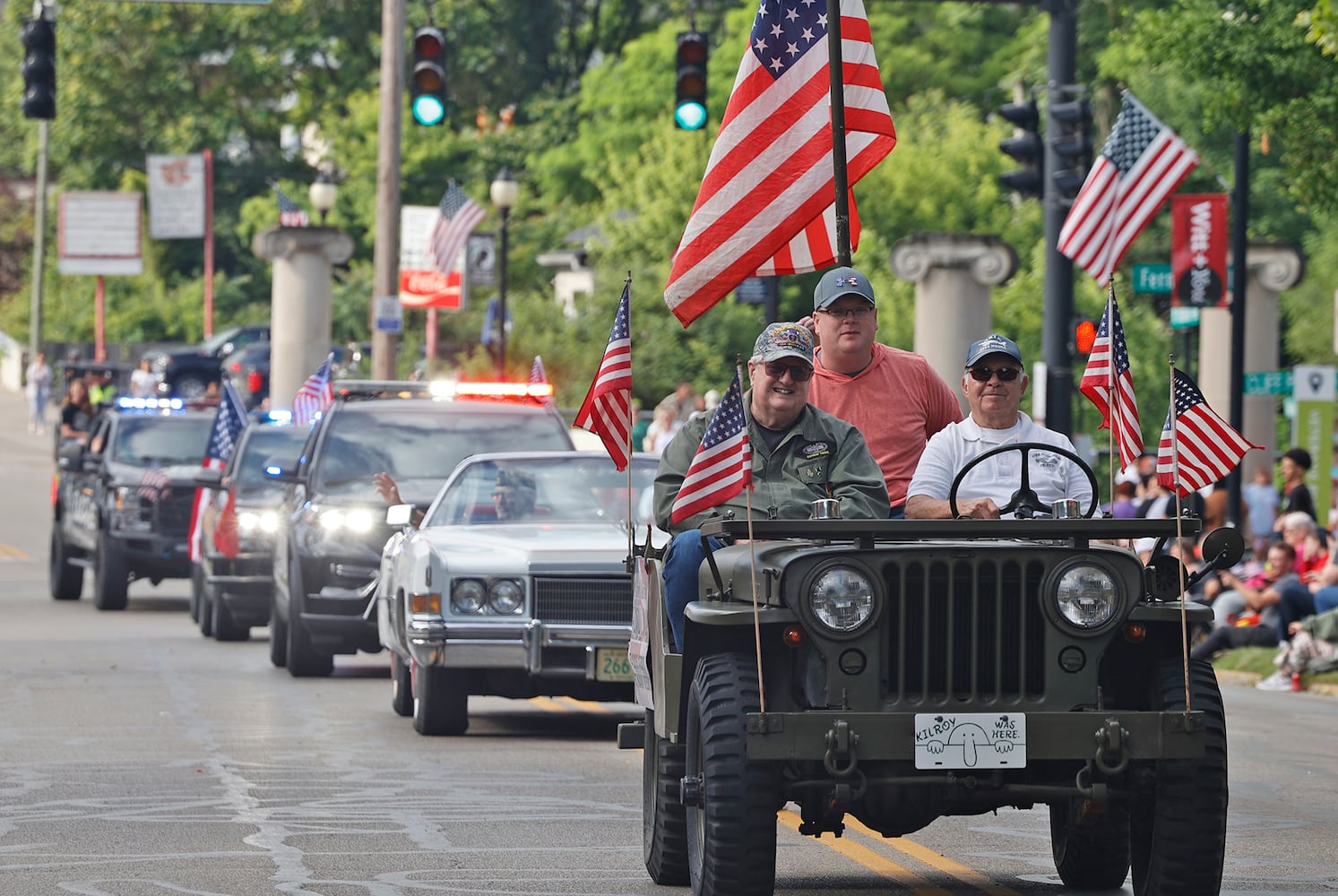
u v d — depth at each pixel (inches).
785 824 1152.2
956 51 6924.2
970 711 794.2
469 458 1675.7
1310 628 2044.8
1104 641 802.8
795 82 1071.0
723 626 831.1
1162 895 810.8
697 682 813.2
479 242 5693.9
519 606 1483.8
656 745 932.0
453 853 1018.1
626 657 1471.5
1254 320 3614.7
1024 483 890.7
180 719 1608.0
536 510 1624.0
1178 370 867.4
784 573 795.4
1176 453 823.7
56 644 2299.5
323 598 1875.0
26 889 914.7
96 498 2851.9
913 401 1024.9
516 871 967.6
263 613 2305.6
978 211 5713.6
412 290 4483.3
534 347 4948.3
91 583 3467.0
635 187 5728.3
